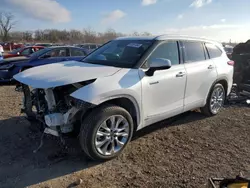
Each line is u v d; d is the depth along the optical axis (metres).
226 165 3.38
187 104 4.55
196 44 4.82
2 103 6.05
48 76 3.32
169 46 4.23
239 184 2.24
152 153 3.68
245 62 7.42
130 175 3.12
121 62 3.84
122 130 3.50
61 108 3.20
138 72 3.60
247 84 7.36
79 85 3.18
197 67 4.63
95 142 3.23
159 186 2.91
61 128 3.19
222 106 5.96
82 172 3.16
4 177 3.01
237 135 4.41
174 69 4.14
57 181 2.97
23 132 4.26
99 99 3.10
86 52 10.23
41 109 3.45
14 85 8.87
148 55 3.83
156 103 3.90
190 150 3.80
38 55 9.11
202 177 3.10
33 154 3.56
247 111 5.88
